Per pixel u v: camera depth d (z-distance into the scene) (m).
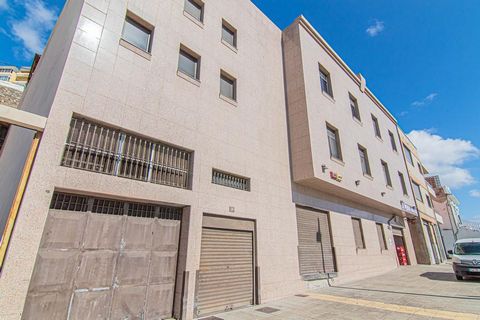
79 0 6.68
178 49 7.96
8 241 4.14
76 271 4.80
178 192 6.70
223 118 8.73
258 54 11.47
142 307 5.56
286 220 10.04
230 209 7.96
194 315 6.22
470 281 11.32
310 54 13.16
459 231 37.53
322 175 10.88
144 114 6.50
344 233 13.25
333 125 13.09
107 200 5.59
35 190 4.48
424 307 6.96
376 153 17.23
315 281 10.41
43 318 4.29
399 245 20.09
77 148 5.27
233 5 10.89
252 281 8.05
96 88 5.75
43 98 6.43
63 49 6.29
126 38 6.92
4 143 9.77
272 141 10.64
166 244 6.38
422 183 27.69
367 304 7.55
